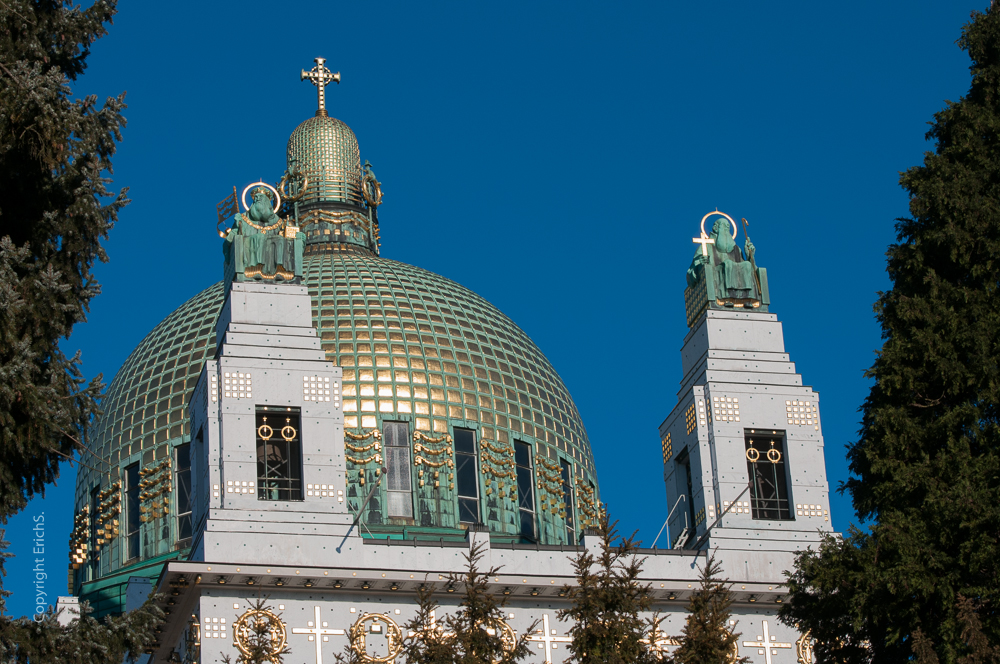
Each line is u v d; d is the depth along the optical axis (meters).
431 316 85.12
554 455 83.94
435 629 51.81
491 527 79.69
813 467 65.50
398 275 87.94
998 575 50.78
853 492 57.16
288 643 58.59
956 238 56.47
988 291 56.38
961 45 60.44
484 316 87.56
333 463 62.31
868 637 54.44
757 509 65.06
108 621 43.84
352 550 60.62
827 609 54.41
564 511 83.31
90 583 81.88
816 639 56.78
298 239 66.31
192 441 65.31
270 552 60.16
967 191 57.31
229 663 57.59
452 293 88.31
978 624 50.22
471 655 48.44
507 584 60.28
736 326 67.62
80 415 44.25
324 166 95.50
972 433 54.50
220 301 87.94
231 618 58.50
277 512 60.97
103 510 82.44
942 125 59.75
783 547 63.72
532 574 61.34
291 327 64.44
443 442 80.06
